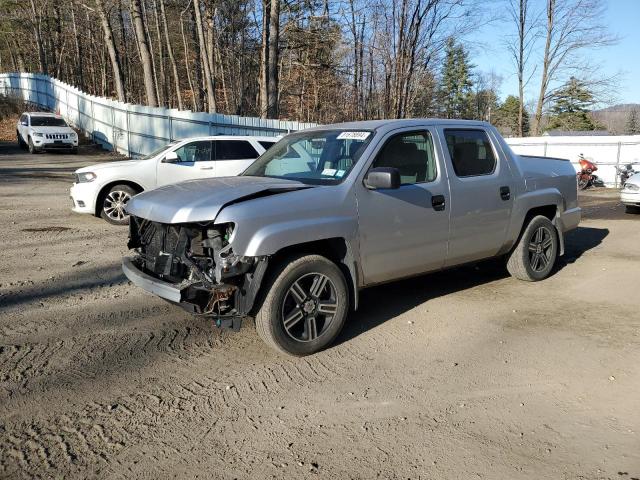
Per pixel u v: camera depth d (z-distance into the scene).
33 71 59.72
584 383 3.79
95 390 3.62
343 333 4.69
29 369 3.88
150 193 4.60
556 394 3.64
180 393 3.61
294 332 4.19
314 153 4.92
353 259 4.34
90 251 7.46
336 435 3.14
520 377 3.88
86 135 28.48
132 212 4.48
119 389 3.64
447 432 3.18
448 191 5.02
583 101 33.62
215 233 3.87
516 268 6.05
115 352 4.21
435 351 4.33
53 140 22.80
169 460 2.89
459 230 5.14
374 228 4.46
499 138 5.70
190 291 3.79
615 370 3.99
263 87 23.75
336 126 5.19
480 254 5.49
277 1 22.27
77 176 9.65
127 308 5.19
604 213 12.41
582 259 7.40
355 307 4.44
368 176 4.35
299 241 3.97
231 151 10.60
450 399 3.57
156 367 3.98
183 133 20.80
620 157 20.03
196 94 39.19
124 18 42.91
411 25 20.80
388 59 21.45
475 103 67.19
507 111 68.50
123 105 23.66
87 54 51.66
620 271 6.71
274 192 4.16
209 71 25.27
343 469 2.83
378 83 24.17
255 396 3.58
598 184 20.33
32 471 2.76
